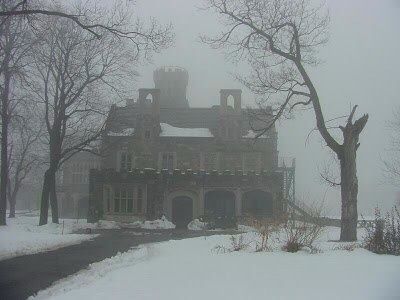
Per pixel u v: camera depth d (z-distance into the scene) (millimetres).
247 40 26188
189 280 11258
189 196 50406
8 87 35344
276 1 25500
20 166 57438
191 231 40938
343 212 22766
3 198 37438
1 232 28922
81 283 12195
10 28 31500
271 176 49719
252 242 18859
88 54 38062
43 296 10836
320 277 11328
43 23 33125
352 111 23281
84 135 44062
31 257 18859
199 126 59156
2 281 13164
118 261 16766
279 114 26109
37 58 36750
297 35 25141
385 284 10484
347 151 23109
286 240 17266
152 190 50312
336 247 17266
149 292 10039
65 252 20781
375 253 15641
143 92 56938
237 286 10461
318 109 24688
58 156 39188
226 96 57250
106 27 23219
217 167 55844
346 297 9336
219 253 16359
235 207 49750
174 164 55750
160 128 57031
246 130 57844
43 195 39031
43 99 39625
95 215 49875
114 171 50469
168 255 17469
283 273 11859
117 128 46906
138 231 39625
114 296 9734
